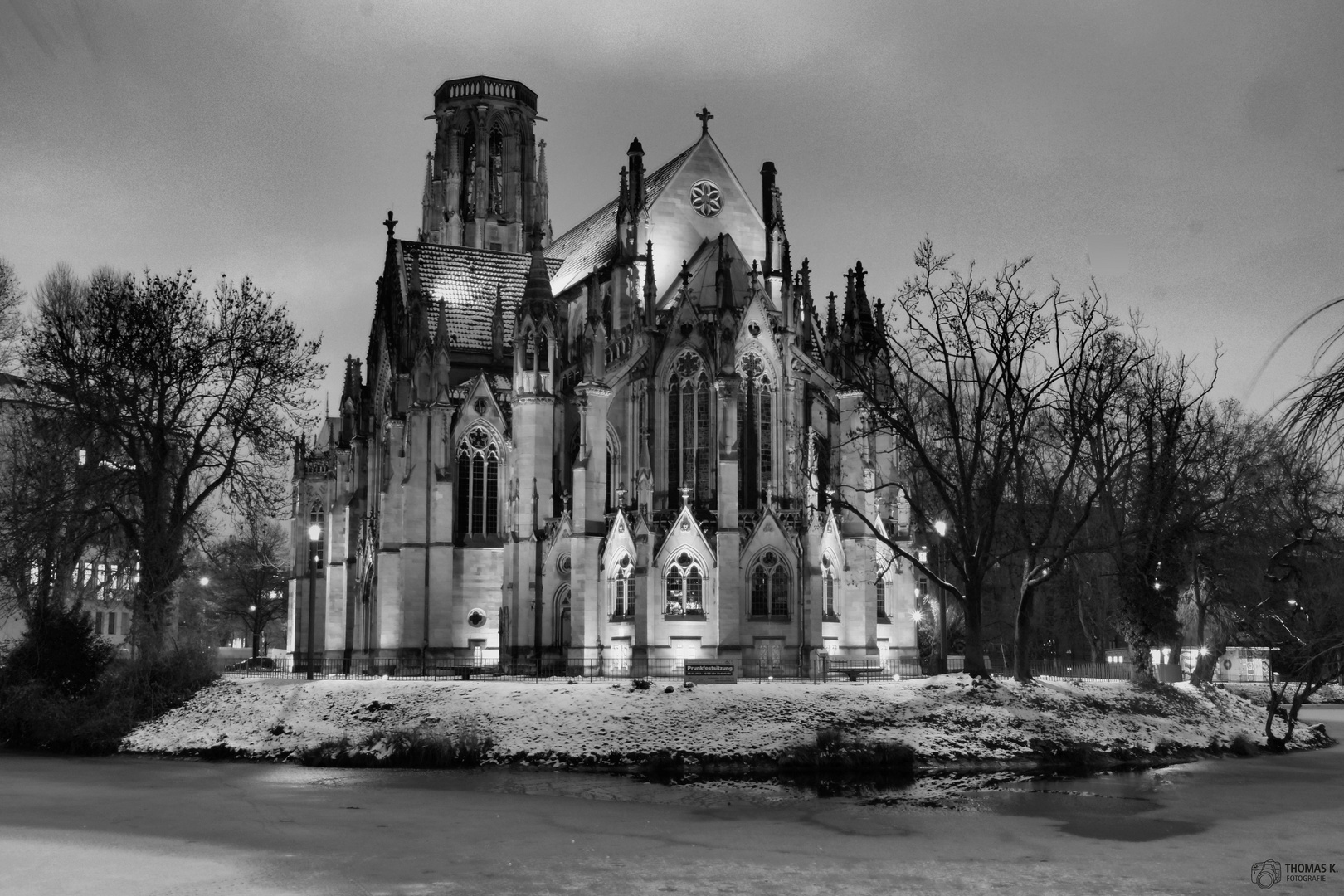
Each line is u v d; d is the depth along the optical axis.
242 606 168.12
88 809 49.59
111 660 81.38
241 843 42.19
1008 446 89.25
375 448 121.69
